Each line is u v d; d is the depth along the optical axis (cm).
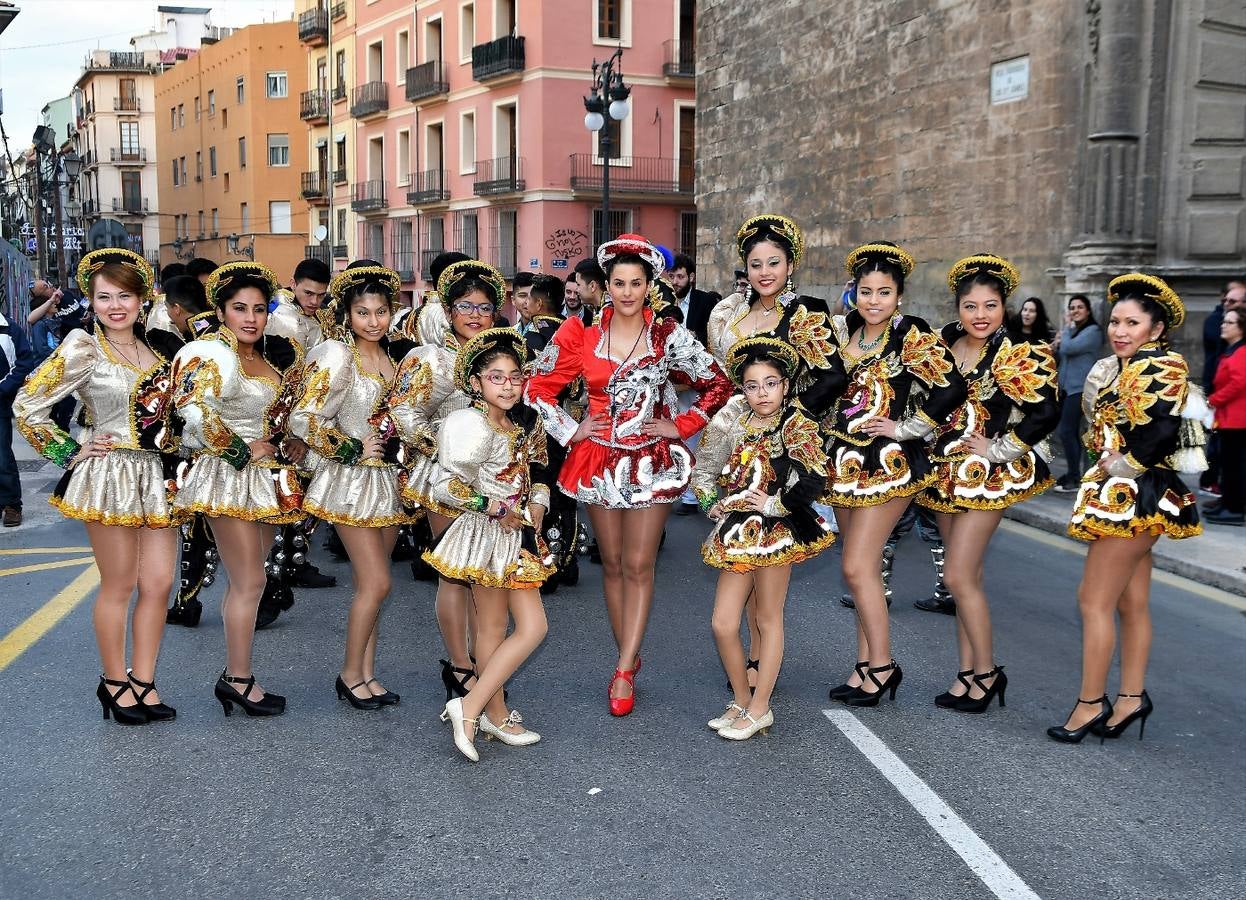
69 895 364
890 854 396
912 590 771
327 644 636
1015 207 1408
